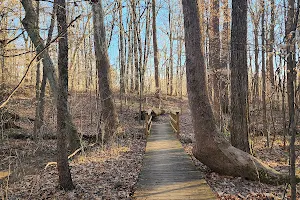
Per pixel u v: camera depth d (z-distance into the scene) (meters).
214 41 13.96
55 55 8.70
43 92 10.96
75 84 15.82
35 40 6.73
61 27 4.95
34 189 5.57
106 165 7.41
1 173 6.87
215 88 12.80
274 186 5.36
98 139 11.26
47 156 9.12
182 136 11.66
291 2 7.14
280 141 10.09
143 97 23.50
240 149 6.57
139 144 10.57
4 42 3.22
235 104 6.67
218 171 6.14
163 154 8.02
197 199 4.48
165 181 5.48
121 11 19.25
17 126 12.67
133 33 25.28
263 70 10.15
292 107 2.99
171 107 24.95
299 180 5.39
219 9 13.62
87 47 17.72
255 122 11.70
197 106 6.11
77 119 15.30
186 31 6.20
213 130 6.05
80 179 6.18
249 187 5.30
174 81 41.56
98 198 4.93
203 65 6.11
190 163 6.90
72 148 9.08
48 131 11.79
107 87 11.57
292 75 2.96
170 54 31.67
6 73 9.77
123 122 15.16
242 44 6.60
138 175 6.02
